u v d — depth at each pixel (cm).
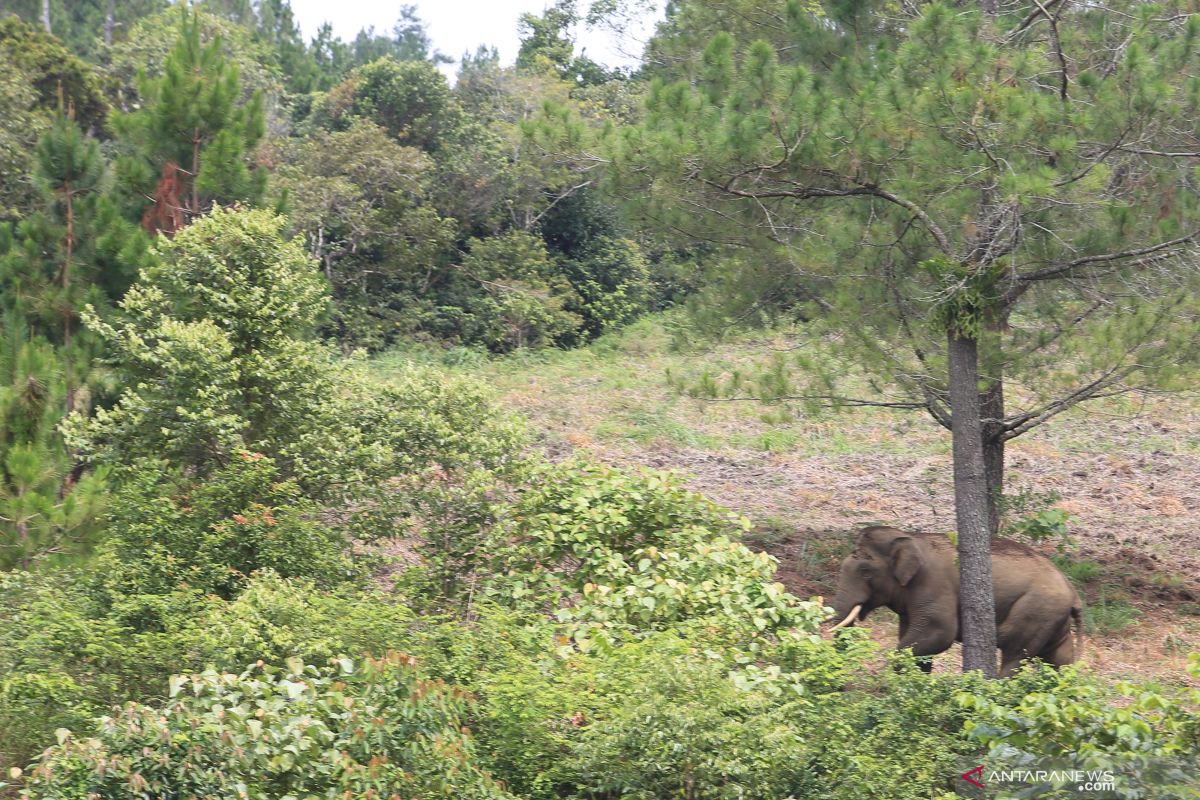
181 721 595
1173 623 1296
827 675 841
